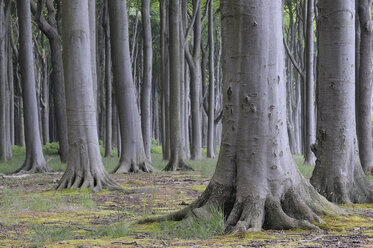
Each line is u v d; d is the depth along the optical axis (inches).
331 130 368.2
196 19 1122.7
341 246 183.2
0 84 1084.5
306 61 826.2
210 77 1211.2
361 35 558.6
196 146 1122.7
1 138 1075.3
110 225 262.1
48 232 235.9
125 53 738.8
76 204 369.4
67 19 506.9
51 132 2053.4
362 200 359.9
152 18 1720.0
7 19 1128.8
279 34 250.1
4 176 653.3
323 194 362.6
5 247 202.7
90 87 507.2
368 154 553.6
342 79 367.6
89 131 499.2
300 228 230.8
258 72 245.3
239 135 248.1
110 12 744.3
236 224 230.1
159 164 903.7
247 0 244.4
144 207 348.5
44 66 1509.6
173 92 787.4
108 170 770.8
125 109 737.6
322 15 374.0
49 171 746.2
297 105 1524.4
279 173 245.6
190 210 254.5
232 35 249.0
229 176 249.0
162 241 203.6
